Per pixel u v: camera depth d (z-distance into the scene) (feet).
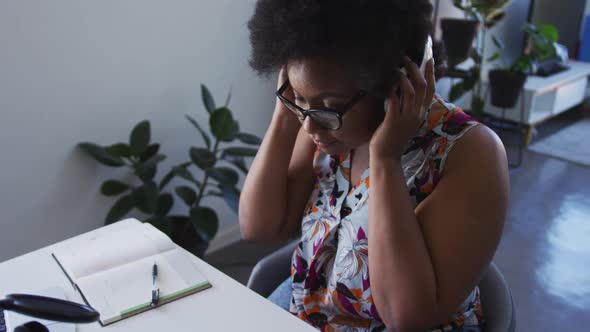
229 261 7.91
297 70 2.61
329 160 3.60
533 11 11.57
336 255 3.39
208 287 3.09
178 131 7.21
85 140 6.30
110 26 6.08
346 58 2.48
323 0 2.45
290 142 3.79
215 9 7.00
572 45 14.07
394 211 2.88
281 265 4.13
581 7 13.73
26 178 5.93
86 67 6.03
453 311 2.96
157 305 2.92
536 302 7.05
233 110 7.73
